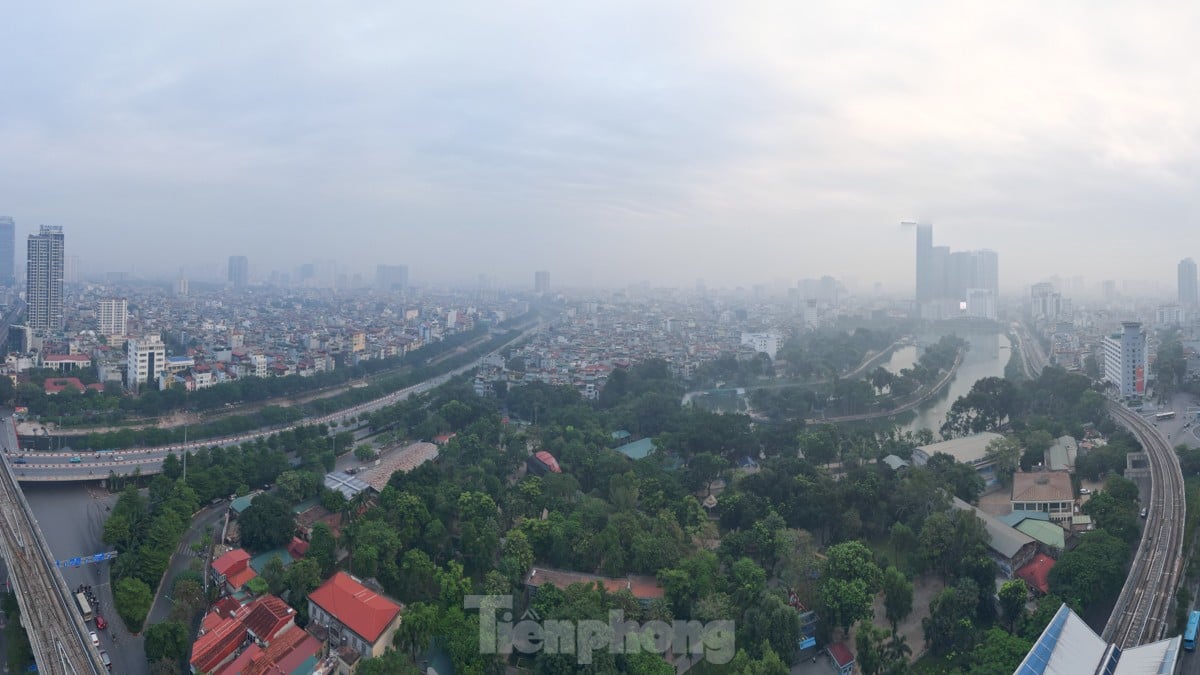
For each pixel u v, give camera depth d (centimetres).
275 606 17538
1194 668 14750
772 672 15238
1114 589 18325
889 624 18800
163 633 16375
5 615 18500
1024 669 13712
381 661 15138
